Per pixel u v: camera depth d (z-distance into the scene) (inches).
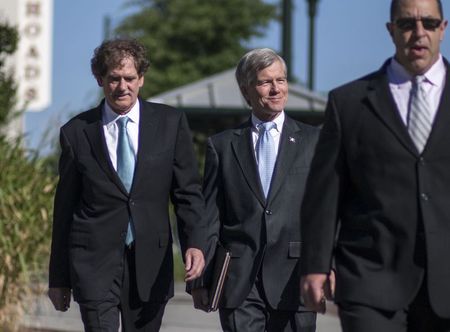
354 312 250.1
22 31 878.4
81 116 346.3
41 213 513.3
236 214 350.9
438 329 254.1
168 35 2694.4
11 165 521.3
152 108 346.9
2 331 510.3
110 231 338.0
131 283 340.8
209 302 346.6
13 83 640.4
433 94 256.5
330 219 257.8
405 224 251.4
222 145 355.3
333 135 259.9
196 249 342.0
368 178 255.1
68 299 350.6
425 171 251.8
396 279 250.5
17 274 506.0
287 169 350.3
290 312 347.3
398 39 255.1
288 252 347.3
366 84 260.2
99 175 339.6
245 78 354.0
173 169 346.3
